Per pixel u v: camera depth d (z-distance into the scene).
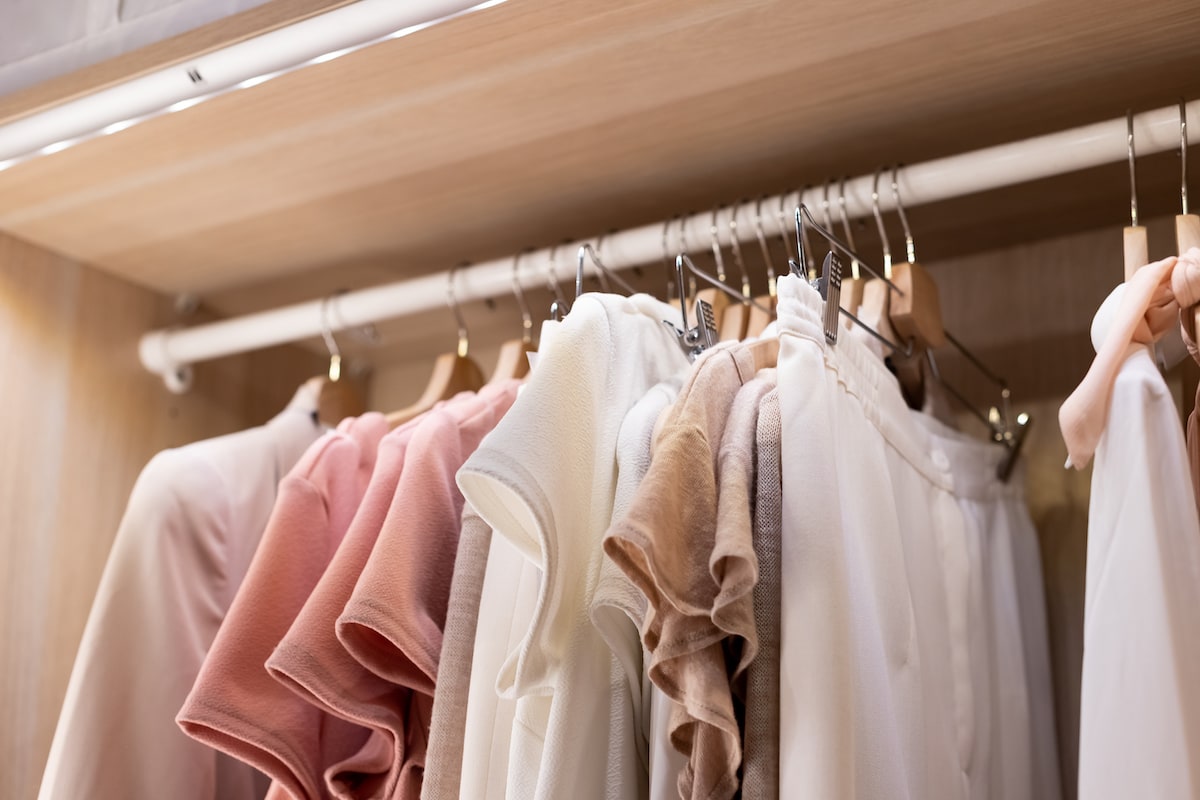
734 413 0.76
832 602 0.69
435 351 1.60
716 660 0.68
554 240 1.26
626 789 0.75
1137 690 0.67
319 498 0.99
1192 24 0.86
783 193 1.12
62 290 1.28
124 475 1.31
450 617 0.83
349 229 1.23
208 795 1.04
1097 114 0.99
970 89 0.96
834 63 0.93
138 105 0.95
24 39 1.01
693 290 1.07
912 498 0.95
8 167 1.07
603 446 0.80
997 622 1.08
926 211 1.17
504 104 0.99
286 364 1.55
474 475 0.72
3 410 1.20
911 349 1.04
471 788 0.78
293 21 0.87
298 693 0.86
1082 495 1.22
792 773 0.66
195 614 1.07
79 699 1.00
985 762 0.98
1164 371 0.97
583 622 0.76
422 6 0.84
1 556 1.18
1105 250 1.23
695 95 0.98
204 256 1.29
